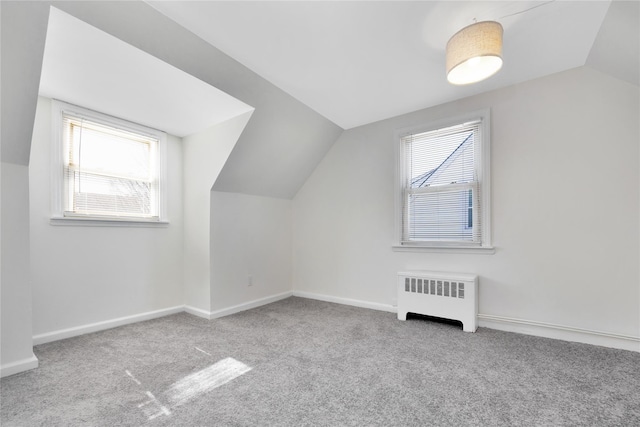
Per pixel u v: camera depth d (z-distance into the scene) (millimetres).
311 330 2426
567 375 1640
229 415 1302
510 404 1378
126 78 1983
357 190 3277
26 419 1271
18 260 1700
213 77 2027
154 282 2855
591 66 2078
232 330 2438
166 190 2996
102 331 2416
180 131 2996
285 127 2828
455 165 2672
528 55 1988
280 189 3539
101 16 1436
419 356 1903
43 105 2201
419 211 2873
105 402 1399
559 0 1469
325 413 1317
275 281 3549
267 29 1684
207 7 1502
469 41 1529
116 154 2662
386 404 1384
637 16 1445
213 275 2854
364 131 3236
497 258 2432
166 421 1260
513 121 2379
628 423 1240
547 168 2244
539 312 2260
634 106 1968
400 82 2328
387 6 1516
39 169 2170
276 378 1630
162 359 1876
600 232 2059
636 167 1959
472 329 2344
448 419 1273
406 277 2674
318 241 3590
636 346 1941
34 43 1404
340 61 2029
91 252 2426
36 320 2131
